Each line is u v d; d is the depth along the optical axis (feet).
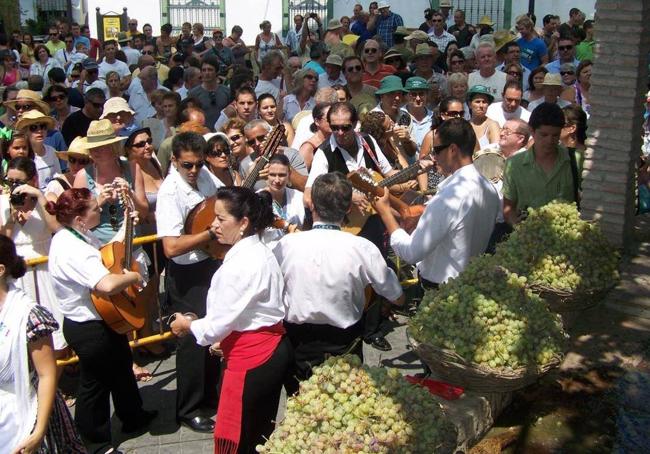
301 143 26.00
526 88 37.27
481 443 14.05
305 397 12.33
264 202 13.92
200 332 13.80
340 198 14.12
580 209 22.17
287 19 72.54
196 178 17.81
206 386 17.88
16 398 12.91
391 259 22.65
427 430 11.93
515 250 17.11
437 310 14.21
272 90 36.29
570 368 16.76
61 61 57.06
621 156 21.42
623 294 19.72
